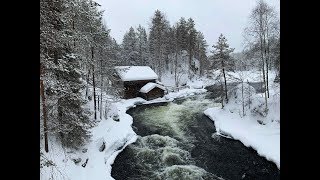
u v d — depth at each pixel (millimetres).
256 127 28516
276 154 22000
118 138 25250
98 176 18750
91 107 30141
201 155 23359
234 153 23812
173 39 72188
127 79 47469
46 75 16312
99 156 21328
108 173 19609
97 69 29688
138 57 69812
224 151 24266
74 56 20047
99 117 29125
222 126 30031
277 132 26312
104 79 33969
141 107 42938
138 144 25906
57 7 17234
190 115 36594
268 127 28016
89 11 26203
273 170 20531
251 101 32531
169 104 44594
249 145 25047
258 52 33906
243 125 29594
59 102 18891
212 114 34875
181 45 73188
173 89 57250
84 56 24172
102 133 25109
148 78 49906
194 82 66875
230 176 19703
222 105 35469
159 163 21828
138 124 32688
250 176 19688
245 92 34969
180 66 71562
